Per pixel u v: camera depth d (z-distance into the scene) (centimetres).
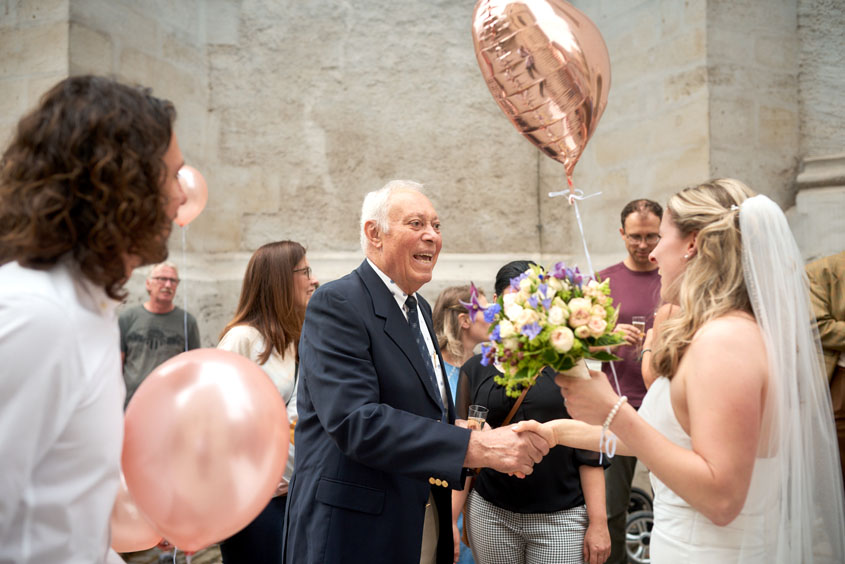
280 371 293
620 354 386
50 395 106
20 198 110
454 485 192
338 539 202
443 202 568
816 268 356
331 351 206
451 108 569
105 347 117
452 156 569
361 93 562
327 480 207
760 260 171
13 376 103
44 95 118
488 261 571
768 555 167
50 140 111
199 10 552
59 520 109
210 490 136
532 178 580
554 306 169
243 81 561
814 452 180
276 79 561
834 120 458
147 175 117
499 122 575
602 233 541
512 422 253
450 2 568
